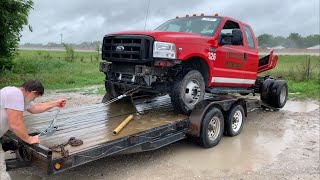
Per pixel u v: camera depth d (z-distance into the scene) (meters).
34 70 19.55
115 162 5.41
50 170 3.70
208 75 6.75
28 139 3.96
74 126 5.17
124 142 4.59
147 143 4.98
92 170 5.05
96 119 5.66
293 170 5.23
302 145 6.56
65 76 16.33
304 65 17.75
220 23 7.08
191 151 6.04
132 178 4.80
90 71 20.36
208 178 4.86
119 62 6.36
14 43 17.48
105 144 4.32
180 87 5.96
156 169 5.16
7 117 3.87
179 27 7.50
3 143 4.57
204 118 5.95
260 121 8.55
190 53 6.08
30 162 4.14
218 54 6.86
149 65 5.93
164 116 5.99
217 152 6.03
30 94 3.95
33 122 5.38
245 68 7.95
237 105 6.98
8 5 15.07
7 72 16.94
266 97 9.63
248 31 8.36
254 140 6.86
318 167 5.38
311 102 11.45
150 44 5.66
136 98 7.32
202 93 6.36
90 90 13.09
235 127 7.13
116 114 6.08
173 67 6.07
